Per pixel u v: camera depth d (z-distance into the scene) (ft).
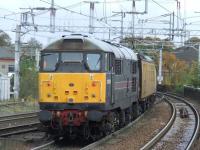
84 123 64.23
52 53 65.36
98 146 61.72
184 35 163.32
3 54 309.22
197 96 193.57
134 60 90.68
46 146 61.93
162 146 65.05
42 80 65.21
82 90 64.13
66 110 64.39
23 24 140.56
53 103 64.59
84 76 64.13
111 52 67.77
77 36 65.92
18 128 78.79
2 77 165.48
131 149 59.88
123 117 81.00
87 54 64.59
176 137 75.66
